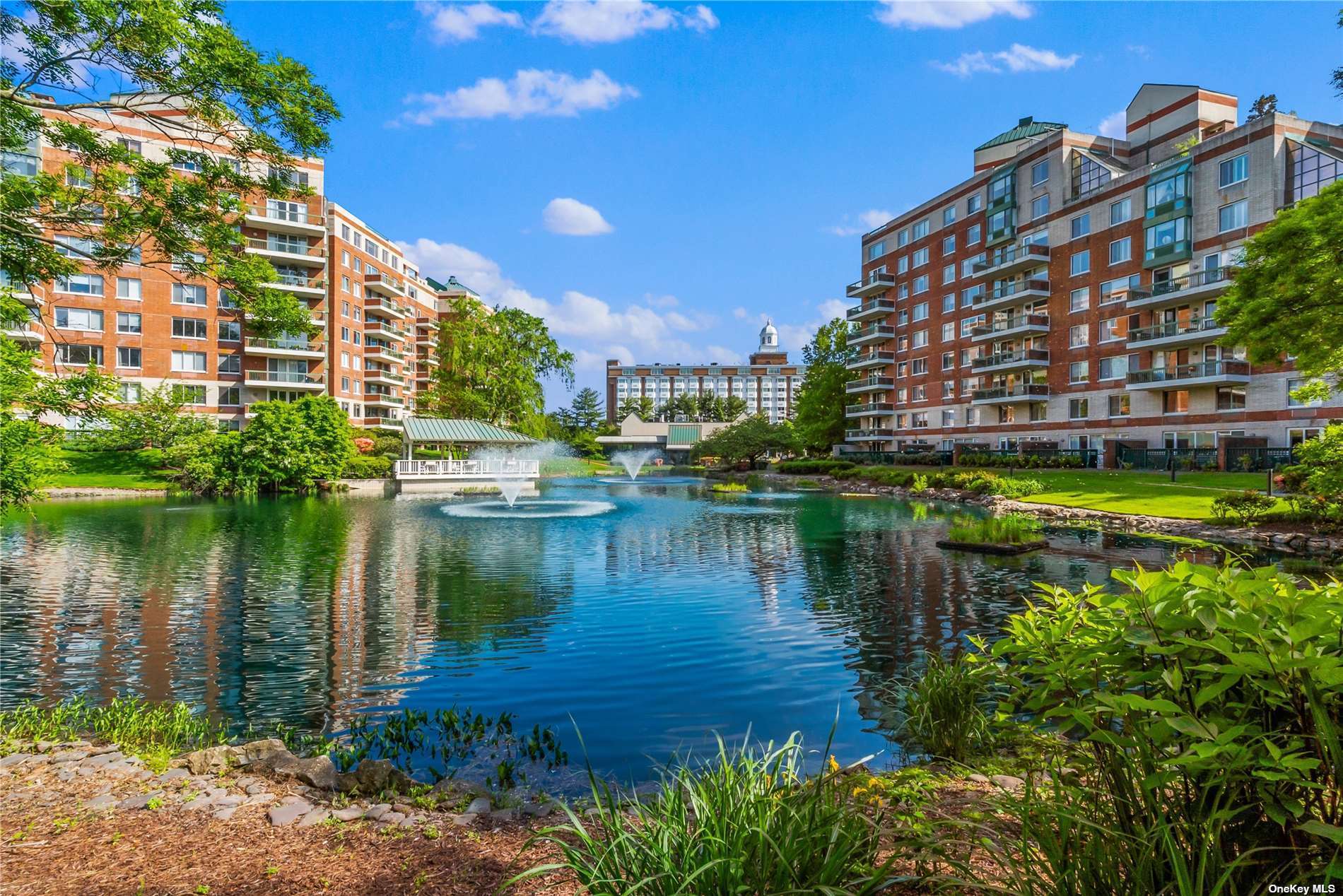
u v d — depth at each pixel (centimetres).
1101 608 279
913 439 6347
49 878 367
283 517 2891
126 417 1294
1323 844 218
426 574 1596
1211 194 3875
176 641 1055
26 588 1447
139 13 778
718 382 19188
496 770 616
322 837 421
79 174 899
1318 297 1783
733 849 279
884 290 6794
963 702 611
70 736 675
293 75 906
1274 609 221
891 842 358
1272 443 3550
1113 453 4122
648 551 1950
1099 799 270
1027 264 5012
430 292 8806
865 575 1566
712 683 856
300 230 5991
